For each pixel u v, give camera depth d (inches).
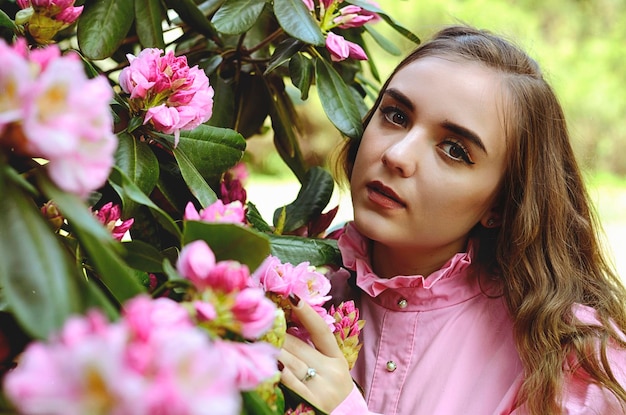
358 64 50.4
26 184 20.9
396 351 43.2
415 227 39.9
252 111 48.2
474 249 44.4
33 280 20.3
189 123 32.9
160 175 36.8
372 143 40.6
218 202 26.0
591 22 243.1
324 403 33.4
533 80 42.4
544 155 43.2
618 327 43.5
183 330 16.9
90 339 15.2
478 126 39.4
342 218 110.3
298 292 32.8
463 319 43.3
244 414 23.3
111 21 38.2
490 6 228.4
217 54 45.4
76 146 19.1
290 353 34.0
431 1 216.4
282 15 39.0
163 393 15.5
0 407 18.2
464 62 40.4
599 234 47.8
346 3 44.6
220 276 22.0
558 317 41.4
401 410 41.6
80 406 15.2
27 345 24.2
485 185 40.5
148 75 32.1
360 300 45.8
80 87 19.1
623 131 234.2
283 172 197.5
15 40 31.4
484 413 40.8
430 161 39.2
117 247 21.6
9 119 18.7
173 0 39.9
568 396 39.9
